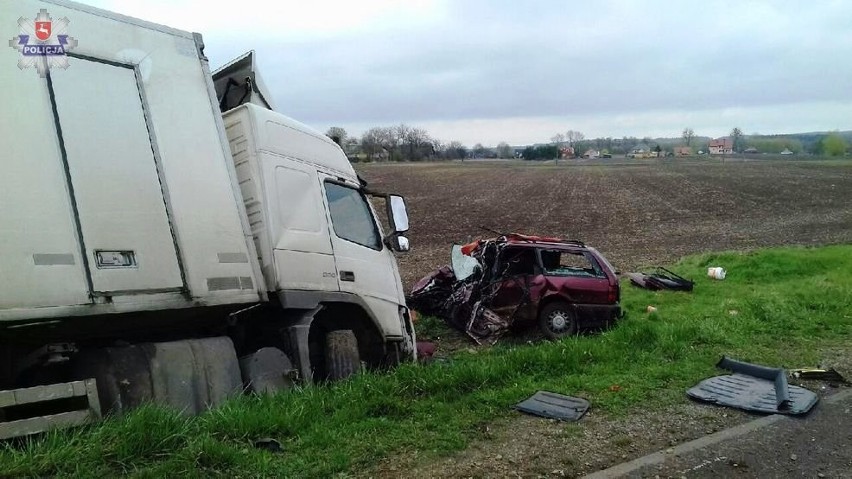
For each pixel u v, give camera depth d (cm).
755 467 498
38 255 456
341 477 452
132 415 473
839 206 4181
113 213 505
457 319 1209
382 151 12506
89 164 498
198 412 553
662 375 743
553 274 1196
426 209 4256
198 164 585
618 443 540
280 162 679
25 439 439
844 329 1003
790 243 2572
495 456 505
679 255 2308
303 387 628
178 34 596
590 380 719
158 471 418
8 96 460
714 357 836
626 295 1502
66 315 464
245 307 624
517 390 668
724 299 1397
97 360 520
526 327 1185
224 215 598
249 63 742
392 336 803
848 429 585
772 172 7956
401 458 491
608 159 14412
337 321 760
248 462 449
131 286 507
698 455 519
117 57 538
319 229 709
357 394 606
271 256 640
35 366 512
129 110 536
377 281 788
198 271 561
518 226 3353
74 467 414
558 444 534
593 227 3309
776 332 980
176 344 562
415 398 635
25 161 460
